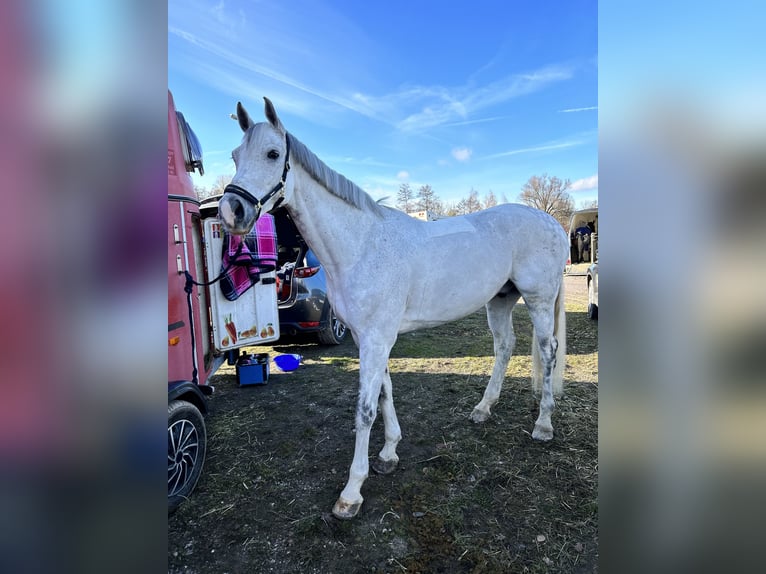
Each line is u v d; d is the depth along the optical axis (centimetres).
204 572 157
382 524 180
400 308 196
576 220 1177
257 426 287
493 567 155
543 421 253
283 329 493
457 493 200
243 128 175
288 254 526
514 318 680
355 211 193
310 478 219
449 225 229
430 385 360
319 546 169
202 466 216
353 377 393
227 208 152
